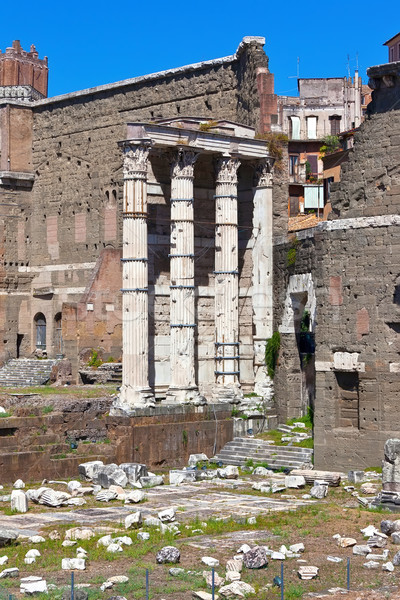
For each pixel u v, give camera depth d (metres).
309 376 61.34
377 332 50.72
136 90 79.62
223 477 51.50
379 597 26.62
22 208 89.88
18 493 41.53
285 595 27.23
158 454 58.38
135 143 59.94
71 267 86.75
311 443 56.56
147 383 59.78
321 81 107.62
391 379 50.31
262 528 36.31
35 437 54.28
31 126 90.00
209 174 66.44
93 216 84.88
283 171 65.62
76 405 57.06
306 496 43.69
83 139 85.50
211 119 64.44
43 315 89.38
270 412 62.97
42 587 27.34
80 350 75.31
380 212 51.09
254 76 66.06
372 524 36.44
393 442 39.41
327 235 52.78
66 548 33.22
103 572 30.09
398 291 50.25
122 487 48.53
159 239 63.88
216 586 28.08
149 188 63.16
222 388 62.78
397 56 83.25
